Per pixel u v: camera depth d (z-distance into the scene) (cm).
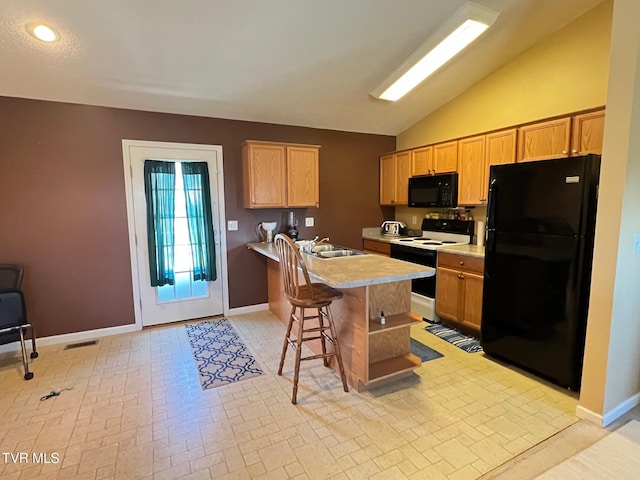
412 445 191
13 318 268
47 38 241
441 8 256
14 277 297
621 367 210
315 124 435
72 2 215
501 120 361
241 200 405
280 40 273
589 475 169
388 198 483
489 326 290
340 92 368
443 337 338
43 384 257
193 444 193
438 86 381
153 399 237
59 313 333
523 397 236
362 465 177
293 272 238
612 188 194
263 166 380
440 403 229
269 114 395
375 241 459
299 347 233
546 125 293
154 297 373
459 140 373
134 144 348
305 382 258
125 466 177
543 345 253
